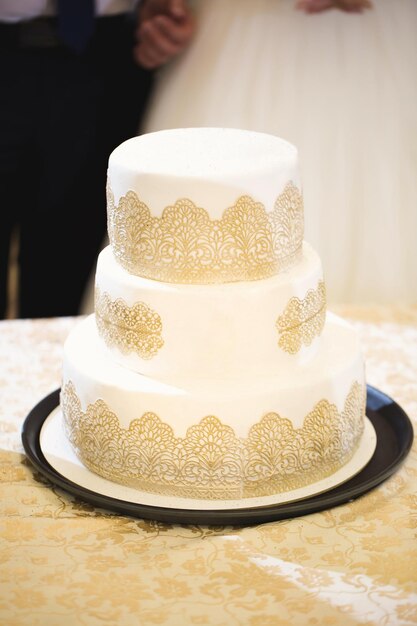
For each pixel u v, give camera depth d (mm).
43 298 3004
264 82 2506
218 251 1273
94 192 2809
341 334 1488
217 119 2592
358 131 2506
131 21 2586
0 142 2662
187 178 1238
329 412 1347
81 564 1221
